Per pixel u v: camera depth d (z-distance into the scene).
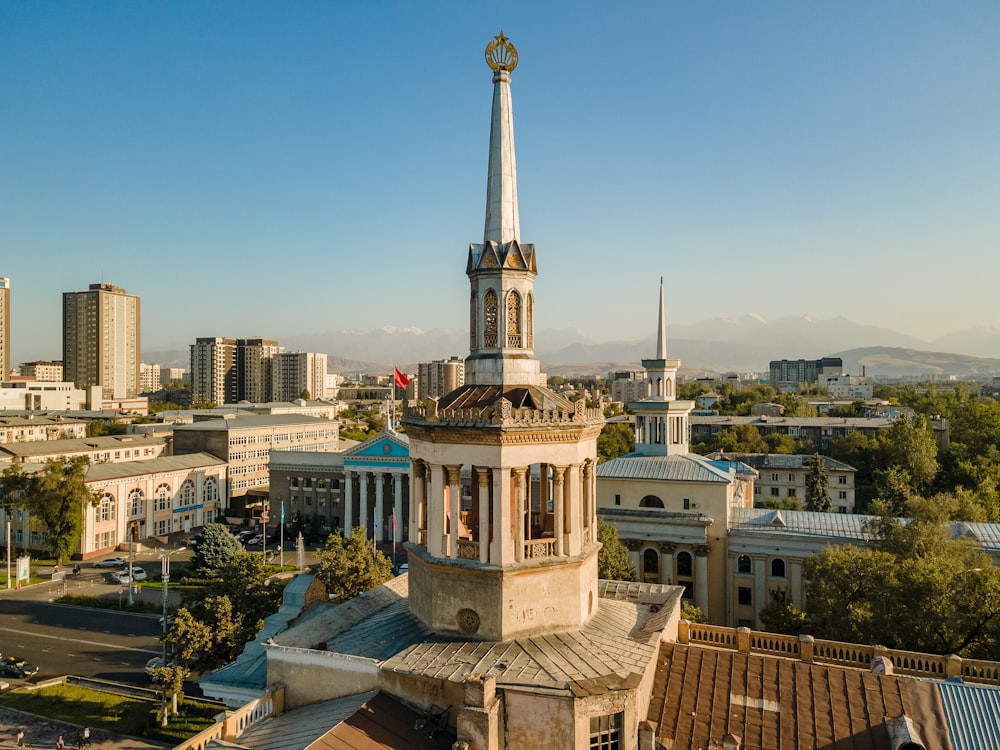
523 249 30.36
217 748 23.88
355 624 31.88
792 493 145.75
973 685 27.88
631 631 30.36
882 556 54.94
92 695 63.53
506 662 25.30
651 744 24.59
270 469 145.75
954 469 144.12
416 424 28.75
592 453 30.98
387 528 134.38
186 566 115.94
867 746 25.77
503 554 26.73
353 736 22.92
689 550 80.62
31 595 98.69
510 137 31.11
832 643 33.88
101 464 136.50
